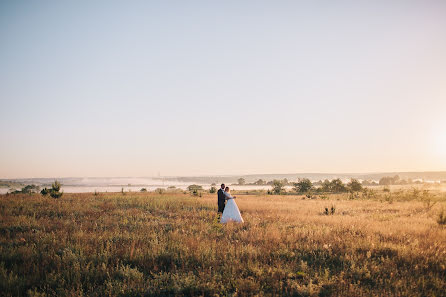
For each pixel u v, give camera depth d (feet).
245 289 17.10
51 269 20.10
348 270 20.40
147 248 24.95
